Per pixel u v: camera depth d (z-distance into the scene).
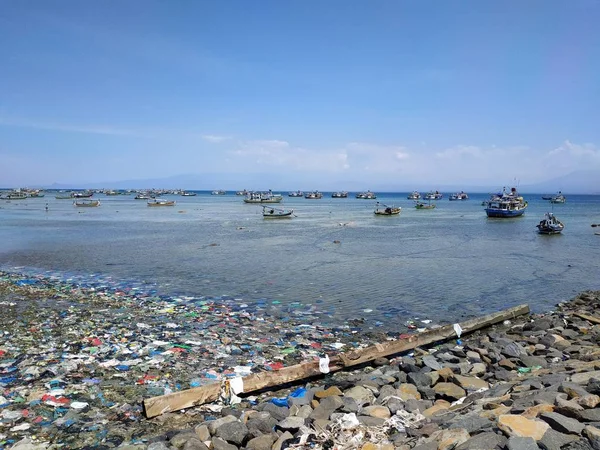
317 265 30.61
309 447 7.55
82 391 10.62
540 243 45.06
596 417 6.70
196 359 13.02
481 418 7.47
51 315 17.44
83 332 15.25
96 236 49.28
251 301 20.66
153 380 11.40
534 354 13.17
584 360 11.50
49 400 10.07
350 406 9.21
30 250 37.56
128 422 9.22
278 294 22.12
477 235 53.09
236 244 42.44
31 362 12.35
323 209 121.25
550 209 126.88
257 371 12.24
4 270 28.23
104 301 20.03
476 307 20.30
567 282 26.12
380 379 11.11
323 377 11.95
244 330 16.14
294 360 13.27
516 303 21.20
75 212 97.25
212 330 15.98
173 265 30.39
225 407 9.79
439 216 91.94
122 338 14.68
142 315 17.75
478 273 28.31
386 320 17.92
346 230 58.69
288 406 9.82
